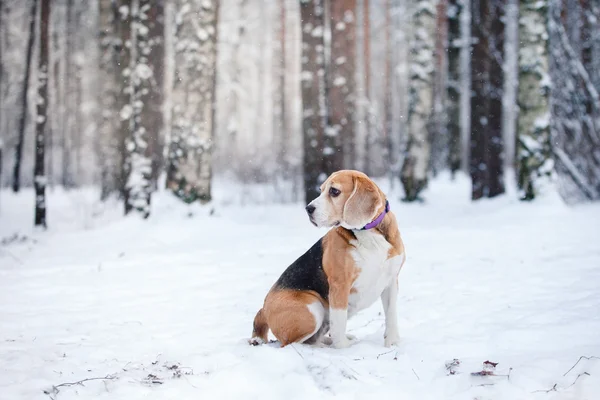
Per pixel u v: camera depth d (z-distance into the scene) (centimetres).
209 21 1272
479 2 1513
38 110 1310
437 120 2489
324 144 1409
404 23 2497
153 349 480
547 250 816
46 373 411
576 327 455
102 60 1894
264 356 391
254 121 3512
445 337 472
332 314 450
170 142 1272
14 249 1048
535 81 1223
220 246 992
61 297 703
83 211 1591
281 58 3020
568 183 1428
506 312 533
